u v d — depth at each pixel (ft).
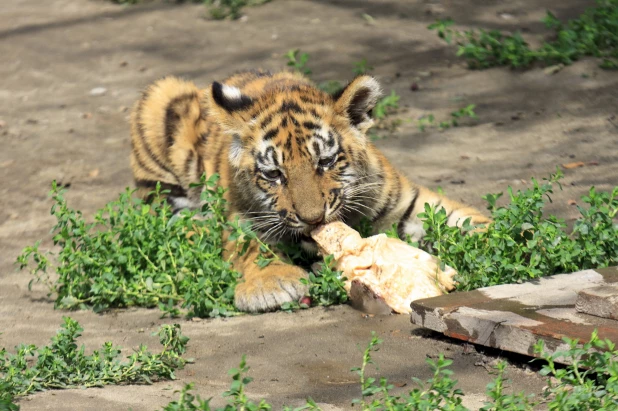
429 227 33.09
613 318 25.54
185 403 21.50
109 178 53.52
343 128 34.86
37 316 33.99
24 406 23.56
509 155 49.11
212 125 41.47
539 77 60.18
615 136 49.60
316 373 25.80
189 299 32.14
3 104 69.31
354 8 82.94
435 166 48.85
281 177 33.73
